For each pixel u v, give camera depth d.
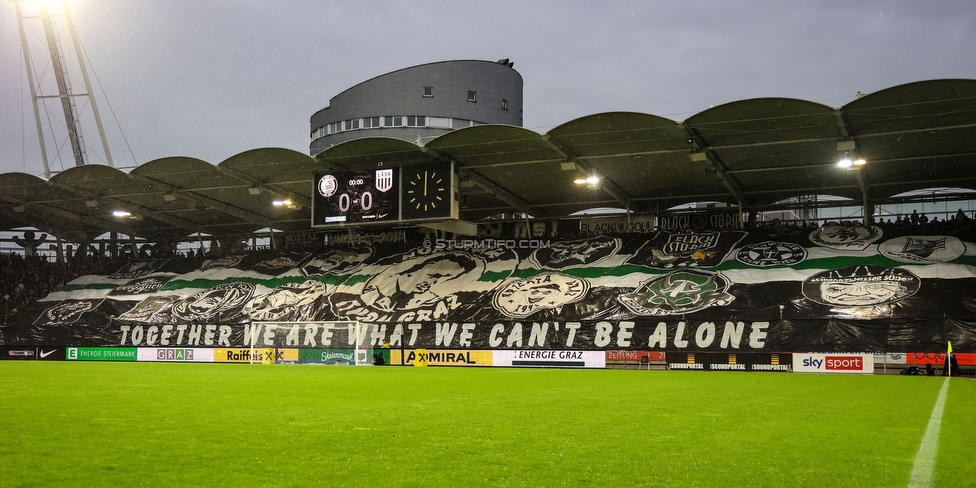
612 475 7.57
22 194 51.56
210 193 51.09
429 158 43.19
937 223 45.78
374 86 67.75
